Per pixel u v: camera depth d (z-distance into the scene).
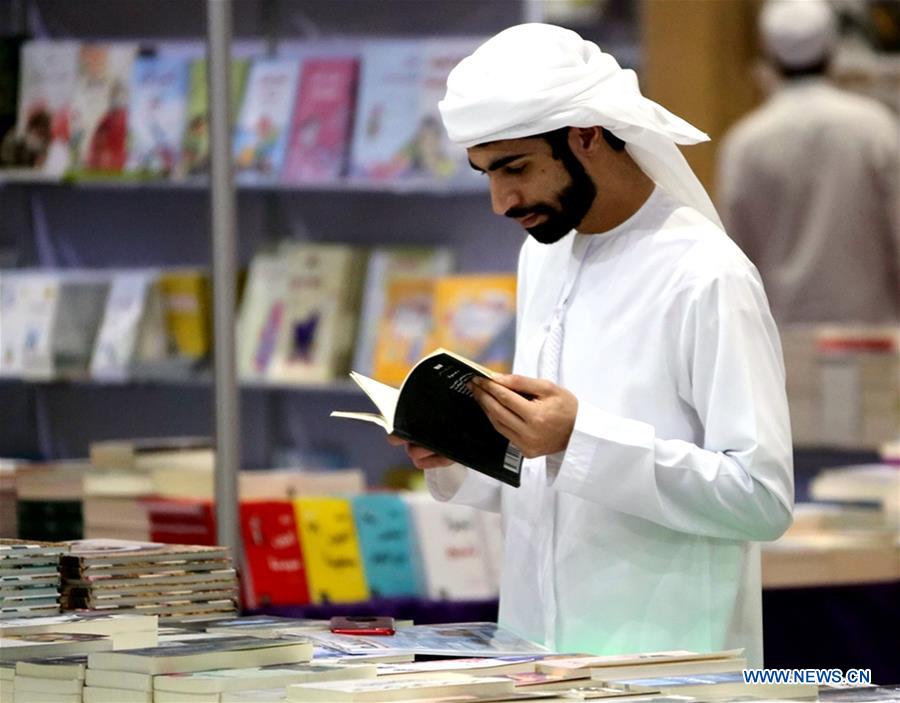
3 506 10.39
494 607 11.62
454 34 14.84
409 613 11.37
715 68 18.98
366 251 15.03
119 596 7.40
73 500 10.69
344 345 14.90
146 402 14.39
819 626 11.68
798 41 17.38
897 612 11.97
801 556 11.65
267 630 7.12
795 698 5.98
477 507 8.08
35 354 14.12
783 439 7.15
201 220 15.19
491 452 7.09
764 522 7.08
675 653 6.57
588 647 7.43
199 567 7.66
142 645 6.49
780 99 17.72
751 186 17.75
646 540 7.36
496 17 14.67
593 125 7.16
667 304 7.29
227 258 10.26
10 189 14.62
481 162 7.31
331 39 15.34
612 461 6.97
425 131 14.36
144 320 14.59
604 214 7.54
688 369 7.25
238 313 15.49
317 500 11.71
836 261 17.42
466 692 5.71
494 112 7.08
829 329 16.36
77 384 14.21
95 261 15.05
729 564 7.41
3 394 14.12
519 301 8.13
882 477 12.86
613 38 17.78
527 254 8.12
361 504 11.93
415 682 5.79
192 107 14.52
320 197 15.43
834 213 17.38
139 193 15.11
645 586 7.36
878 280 17.48
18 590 7.22
